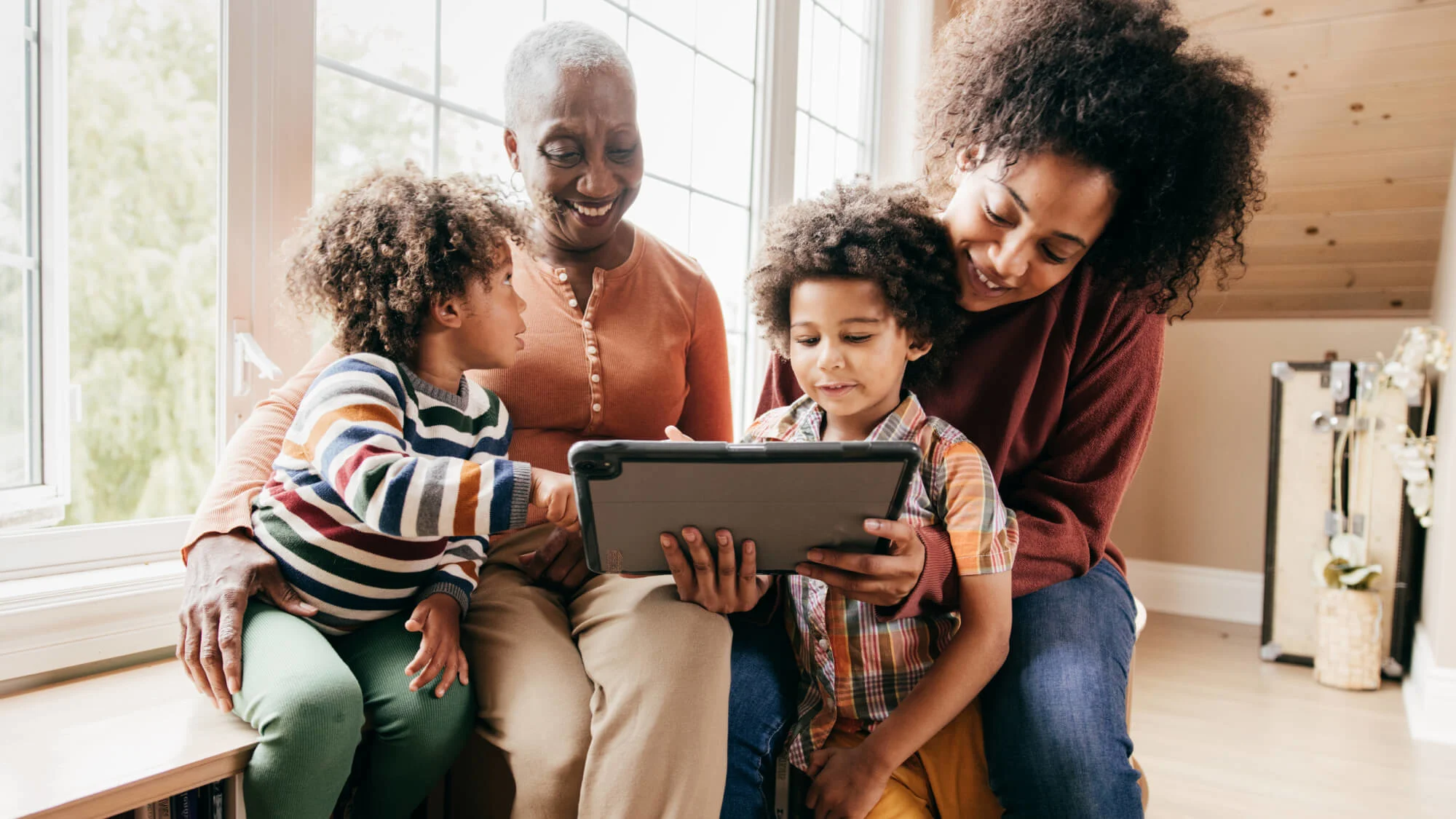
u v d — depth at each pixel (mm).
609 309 1353
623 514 884
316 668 871
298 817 839
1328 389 2895
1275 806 1955
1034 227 1086
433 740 932
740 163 2180
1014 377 1257
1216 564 3541
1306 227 3146
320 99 1306
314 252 1047
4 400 1094
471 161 1522
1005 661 1123
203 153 1206
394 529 894
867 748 1004
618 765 900
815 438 1168
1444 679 2375
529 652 1016
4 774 774
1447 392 2607
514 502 911
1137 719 2451
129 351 1254
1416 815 1926
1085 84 1065
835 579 971
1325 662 2775
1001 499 1320
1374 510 2842
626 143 1298
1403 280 3203
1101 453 1293
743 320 2219
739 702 1121
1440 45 2559
